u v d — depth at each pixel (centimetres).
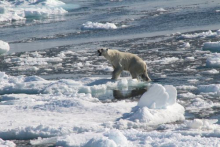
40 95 2433
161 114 1750
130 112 1812
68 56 4200
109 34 5791
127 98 2319
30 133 1591
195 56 3725
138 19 7150
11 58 4288
